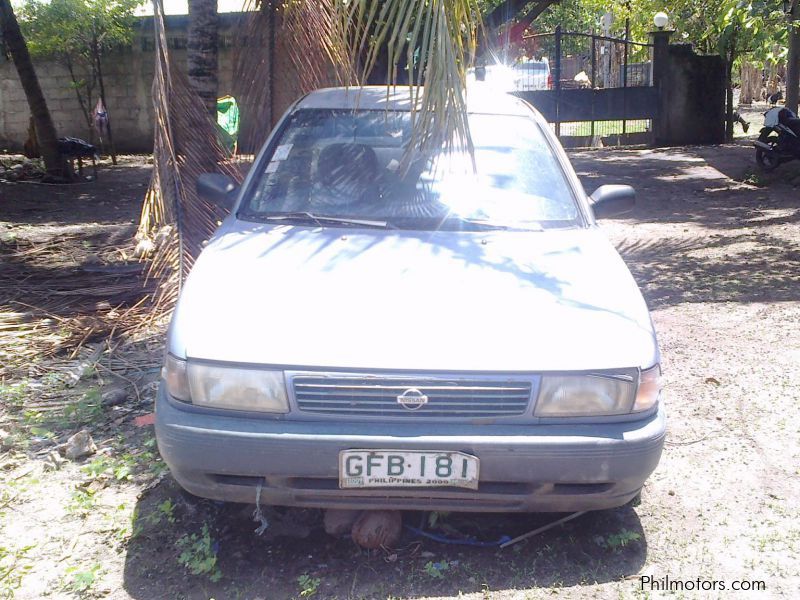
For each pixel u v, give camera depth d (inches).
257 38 291.7
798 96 642.8
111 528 133.1
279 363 113.9
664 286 279.3
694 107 744.3
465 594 118.5
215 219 256.4
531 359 114.7
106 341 217.2
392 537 127.0
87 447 157.2
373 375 113.1
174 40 741.9
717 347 219.1
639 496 145.5
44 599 116.0
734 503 144.0
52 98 759.7
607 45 948.0
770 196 458.0
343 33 146.6
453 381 113.4
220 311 123.1
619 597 118.5
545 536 133.1
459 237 147.6
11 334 221.8
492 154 168.6
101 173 620.4
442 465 112.8
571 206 161.2
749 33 655.8
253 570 123.5
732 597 119.0
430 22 137.1
